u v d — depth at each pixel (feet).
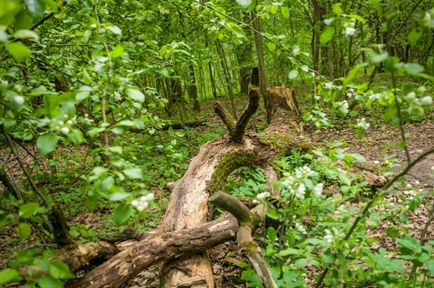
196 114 45.55
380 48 5.91
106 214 17.02
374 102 9.52
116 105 8.90
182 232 10.32
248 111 15.49
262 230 11.46
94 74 9.27
